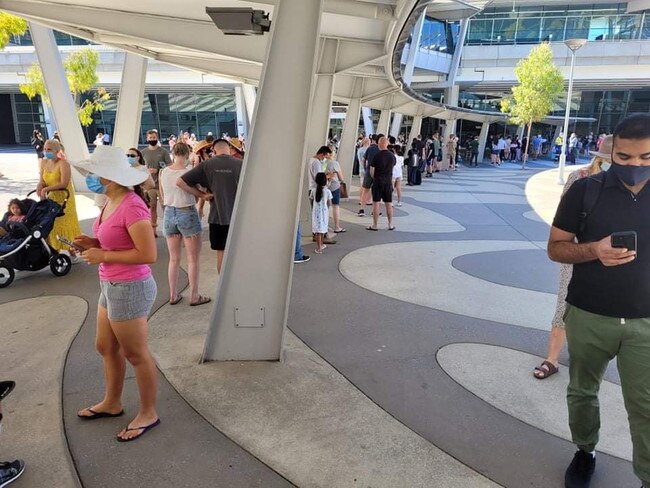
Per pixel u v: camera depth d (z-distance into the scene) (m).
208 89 38.38
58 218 7.01
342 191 9.81
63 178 7.02
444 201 14.58
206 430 3.32
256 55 7.88
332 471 2.96
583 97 40.62
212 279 6.62
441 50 34.69
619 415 3.61
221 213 5.42
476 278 6.91
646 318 2.49
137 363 3.18
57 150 7.04
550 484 2.88
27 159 28.53
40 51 13.05
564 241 2.64
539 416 3.57
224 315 4.19
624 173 2.41
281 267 4.12
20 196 13.93
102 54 35.03
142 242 2.96
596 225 2.52
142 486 2.81
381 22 7.49
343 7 6.21
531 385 4.01
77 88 24.91
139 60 13.41
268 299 4.18
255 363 4.25
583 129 41.19
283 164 3.93
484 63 36.94
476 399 3.78
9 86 38.97
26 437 3.22
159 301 5.74
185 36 7.76
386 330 5.05
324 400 3.71
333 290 6.27
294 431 3.33
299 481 2.87
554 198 15.39
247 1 6.05
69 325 5.05
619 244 2.27
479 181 20.91
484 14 36.38
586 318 2.60
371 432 3.34
